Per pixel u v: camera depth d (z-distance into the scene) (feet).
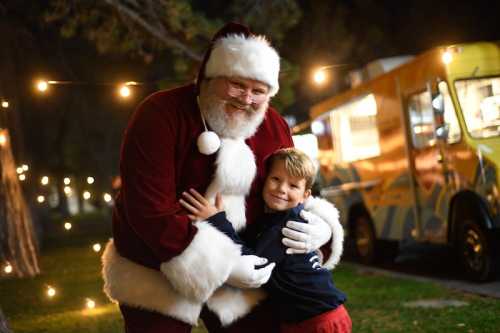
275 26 43.24
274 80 11.40
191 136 11.31
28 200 58.54
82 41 60.75
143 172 10.84
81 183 108.17
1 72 51.11
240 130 11.35
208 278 10.57
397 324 21.94
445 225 30.66
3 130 38.81
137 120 11.19
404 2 60.13
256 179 11.75
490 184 27.43
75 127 100.94
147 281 11.20
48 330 23.45
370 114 37.40
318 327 11.65
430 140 31.32
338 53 59.47
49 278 37.42
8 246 38.14
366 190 38.60
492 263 28.12
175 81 41.16
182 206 11.17
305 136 46.65
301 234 11.54
